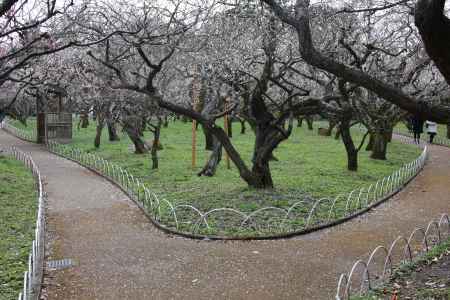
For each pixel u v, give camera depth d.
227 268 10.80
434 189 20.89
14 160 27.69
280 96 23.62
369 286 9.14
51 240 12.82
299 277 10.26
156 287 9.71
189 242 12.80
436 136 44.91
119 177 21.83
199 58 17.34
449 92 19.95
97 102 26.72
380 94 9.26
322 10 12.97
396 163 27.91
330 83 17.42
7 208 15.48
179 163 26.17
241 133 42.03
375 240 13.17
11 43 16.50
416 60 17.62
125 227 14.30
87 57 20.83
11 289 9.03
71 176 23.66
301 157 28.69
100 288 9.62
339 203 17.02
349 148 24.27
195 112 17.70
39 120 39.53
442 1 7.65
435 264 10.37
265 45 15.80
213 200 16.92
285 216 14.50
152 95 16.80
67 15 14.02
